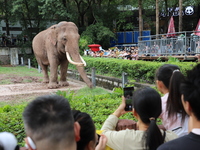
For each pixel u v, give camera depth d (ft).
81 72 31.19
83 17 89.15
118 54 54.24
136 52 53.98
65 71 35.45
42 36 37.37
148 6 83.51
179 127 8.25
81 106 18.33
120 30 96.99
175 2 79.00
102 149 6.26
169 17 86.12
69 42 31.27
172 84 8.02
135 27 96.78
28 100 26.84
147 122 7.05
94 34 81.35
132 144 6.73
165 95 9.20
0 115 16.63
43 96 4.81
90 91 29.55
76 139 4.89
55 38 33.09
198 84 4.71
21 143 11.82
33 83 39.73
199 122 4.76
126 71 33.68
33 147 4.32
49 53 34.19
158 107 6.98
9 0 79.51
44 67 39.73
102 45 84.94
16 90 33.19
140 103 6.95
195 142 4.57
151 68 29.07
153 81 29.07
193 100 4.71
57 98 4.73
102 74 39.78
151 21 91.45
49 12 73.36
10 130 13.56
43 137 4.17
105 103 19.06
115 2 89.15
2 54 82.79
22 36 84.38
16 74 51.98
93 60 43.37
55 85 33.86
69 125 4.38
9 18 79.92
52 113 4.29
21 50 84.23
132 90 8.71
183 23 91.66
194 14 88.99
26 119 4.37
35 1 76.79
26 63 86.07
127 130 7.07
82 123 5.74
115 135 7.02
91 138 5.83
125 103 8.63
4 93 31.14
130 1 86.48
